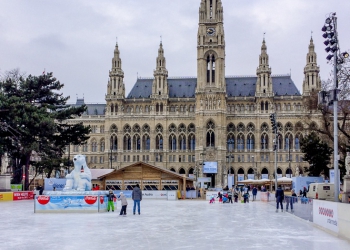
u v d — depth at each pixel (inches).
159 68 7367.1
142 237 1283.2
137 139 7347.4
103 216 1974.7
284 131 7027.6
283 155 6963.6
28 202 3201.3
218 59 7052.2
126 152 7303.2
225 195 3358.8
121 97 7362.2
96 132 7691.9
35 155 4389.8
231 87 7534.5
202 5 7175.2
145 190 3853.3
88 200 2158.0
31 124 3836.1
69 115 4335.6
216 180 6806.1
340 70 3083.2
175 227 1536.7
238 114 7150.6
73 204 2159.2
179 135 7239.2
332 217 1368.1
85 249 1079.0
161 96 7288.4
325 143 4584.2
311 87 6953.7
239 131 7145.7
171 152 7214.6
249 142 7126.0
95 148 7711.6
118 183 3988.7
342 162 3809.1
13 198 3452.3
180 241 1208.2
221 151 6865.2
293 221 1777.8
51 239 1243.8
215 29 7160.4
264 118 7076.8
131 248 1092.5
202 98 7017.7
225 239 1248.2
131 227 1530.5
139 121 7327.8
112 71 7436.0
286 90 7337.6
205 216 1998.0
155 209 2493.8
